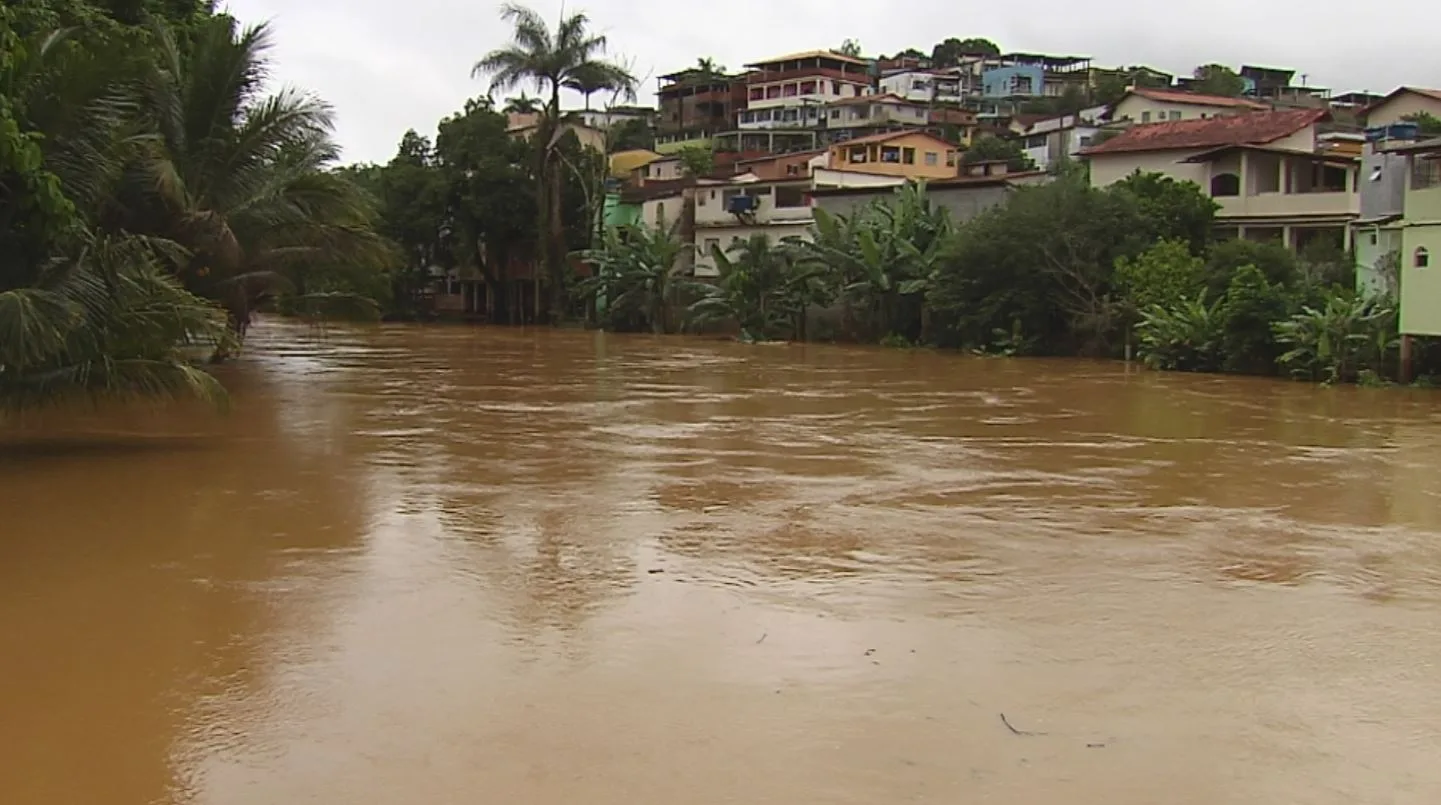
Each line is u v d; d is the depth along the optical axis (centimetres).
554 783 542
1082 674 690
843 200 4972
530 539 1034
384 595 852
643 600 841
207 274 2262
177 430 1748
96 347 1403
